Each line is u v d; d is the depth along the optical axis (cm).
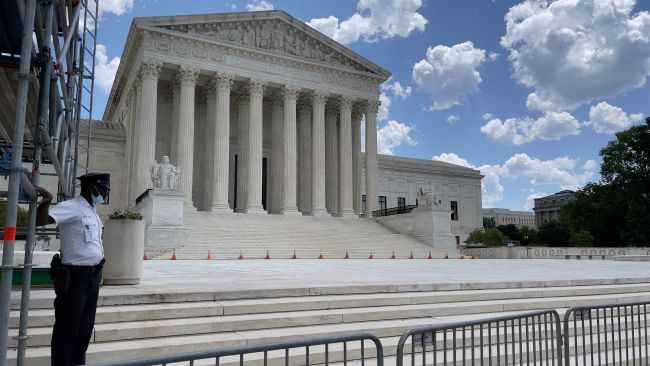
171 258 3275
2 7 686
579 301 1399
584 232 7338
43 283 1098
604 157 7781
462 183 9850
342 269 2188
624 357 1098
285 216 4931
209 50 5053
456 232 9594
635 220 7181
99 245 726
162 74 5191
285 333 950
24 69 575
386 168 9012
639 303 901
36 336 834
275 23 5491
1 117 1209
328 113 6162
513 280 1484
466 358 977
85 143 5350
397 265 2639
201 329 934
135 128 4909
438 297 1247
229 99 5450
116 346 837
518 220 17150
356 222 5150
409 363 917
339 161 6144
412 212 4784
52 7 781
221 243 3712
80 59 1259
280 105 5778
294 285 1213
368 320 1081
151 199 3484
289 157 5328
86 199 737
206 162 5338
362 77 5969
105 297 972
